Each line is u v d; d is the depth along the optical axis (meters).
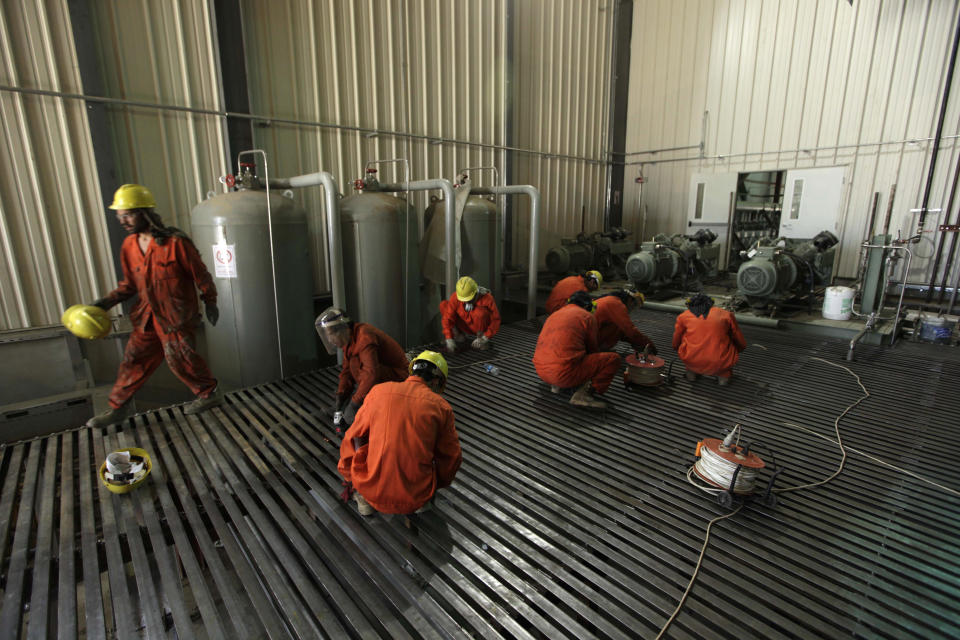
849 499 2.29
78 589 2.03
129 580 2.07
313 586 1.77
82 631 2.01
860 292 6.00
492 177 6.78
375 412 1.91
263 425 3.00
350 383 2.80
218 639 1.56
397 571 1.81
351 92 5.19
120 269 4.01
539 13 6.94
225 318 3.84
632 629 1.57
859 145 6.60
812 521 2.12
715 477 2.28
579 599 1.71
